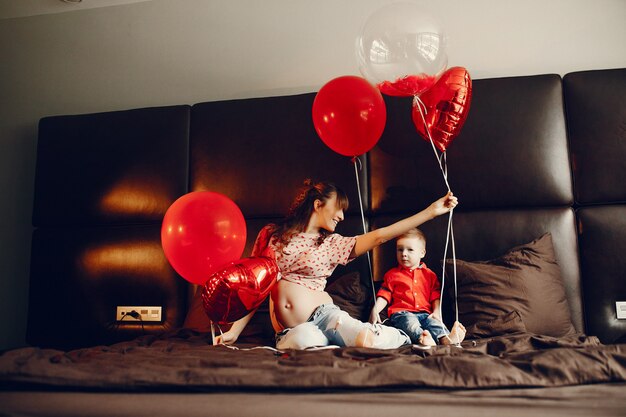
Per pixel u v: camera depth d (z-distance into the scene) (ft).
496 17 9.16
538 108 8.21
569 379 3.75
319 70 9.71
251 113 9.09
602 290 7.73
